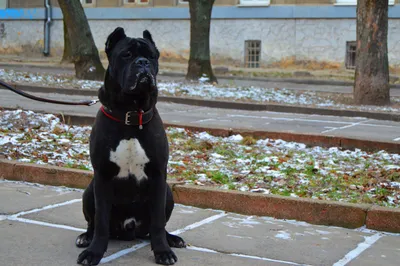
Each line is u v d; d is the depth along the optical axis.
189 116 14.31
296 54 27.67
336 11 26.77
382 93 17.06
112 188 5.10
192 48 21.69
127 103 4.90
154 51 5.02
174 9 29.17
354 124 14.05
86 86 18.12
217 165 8.77
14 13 32.41
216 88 19.30
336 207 6.52
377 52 17.03
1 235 5.75
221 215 6.77
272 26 27.91
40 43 32.09
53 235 5.82
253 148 10.30
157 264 5.12
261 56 28.27
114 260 5.19
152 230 5.16
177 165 8.59
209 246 5.65
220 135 11.45
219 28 28.78
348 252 5.61
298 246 5.74
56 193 7.38
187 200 7.12
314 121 14.34
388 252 5.64
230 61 28.81
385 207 6.48
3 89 17.50
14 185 7.67
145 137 4.95
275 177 8.10
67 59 28.83
